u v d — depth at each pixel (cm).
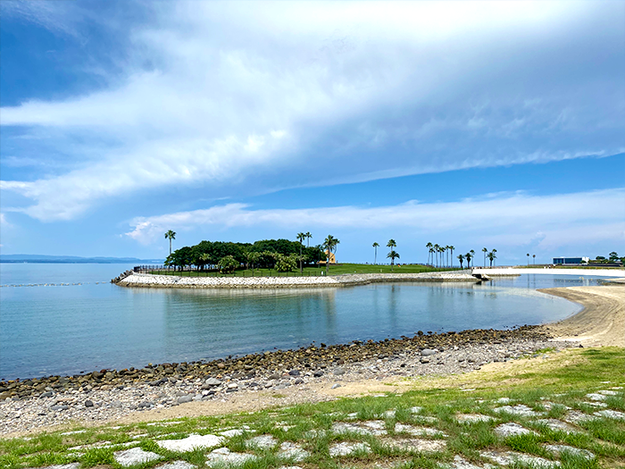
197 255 15150
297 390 2355
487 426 1050
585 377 2014
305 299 8894
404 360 3297
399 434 1025
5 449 1146
